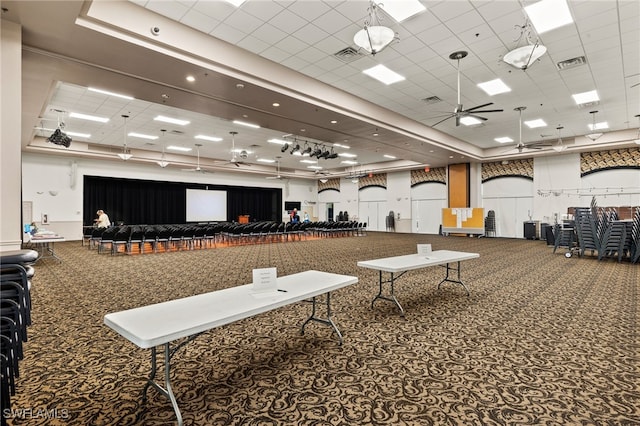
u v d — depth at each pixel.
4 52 3.85
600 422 1.83
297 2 4.38
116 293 4.67
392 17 4.70
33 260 1.86
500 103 8.37
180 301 2.28
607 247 7.65
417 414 1.91
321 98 7.09
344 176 20.05
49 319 3.59
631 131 10.89
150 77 5.62
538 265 7.09
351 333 3.20
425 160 15.01
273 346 2.89
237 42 5.42
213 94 6.44
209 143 13.11
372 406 1.99
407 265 3.68
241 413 1.92
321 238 15.03
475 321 3.53
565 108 8.73
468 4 4.43
